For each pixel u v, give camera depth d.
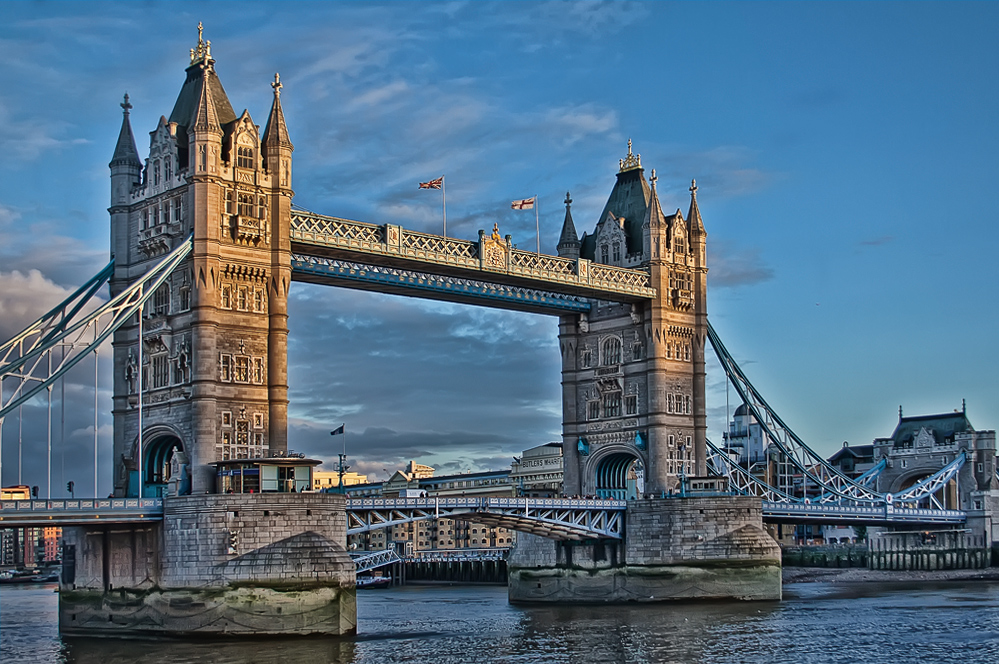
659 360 148.88
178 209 116.88
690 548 141.75
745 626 115.69
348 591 109.31
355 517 121.00
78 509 104.25
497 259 134.75
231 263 115.25
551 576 153.38
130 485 118.38
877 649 99.81
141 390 113.12
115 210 121.25
